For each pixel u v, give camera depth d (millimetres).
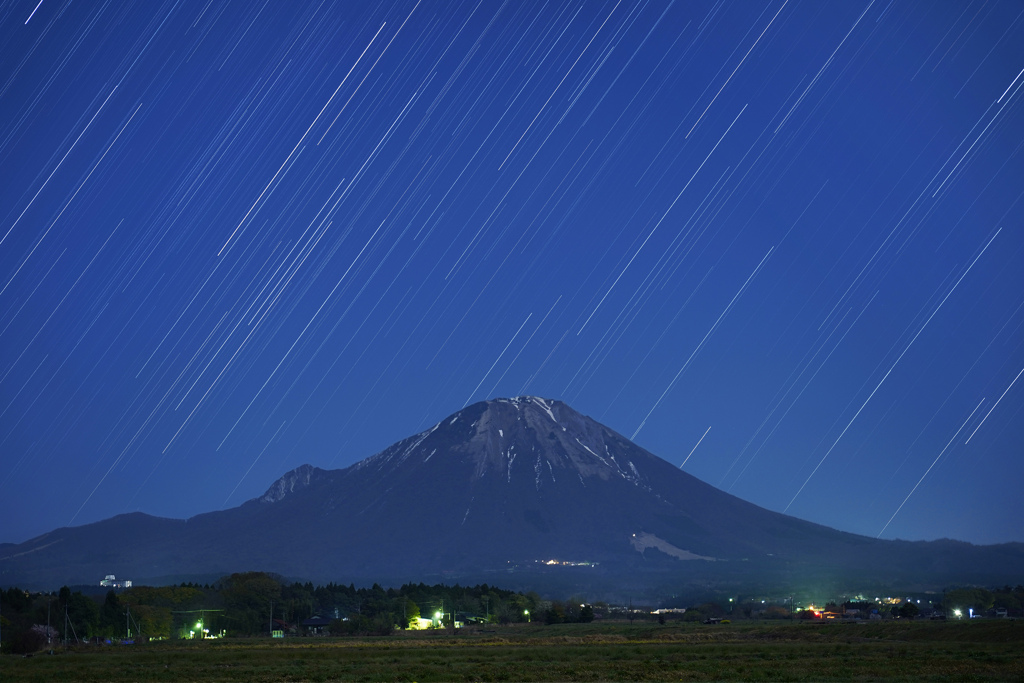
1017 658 105062
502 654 124875
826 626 175375
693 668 99500
